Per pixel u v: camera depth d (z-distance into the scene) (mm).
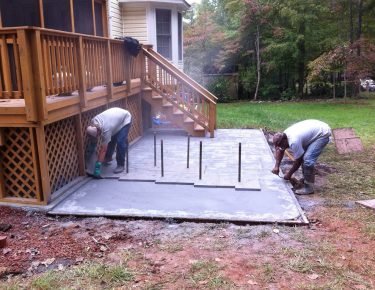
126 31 12602
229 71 21203
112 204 4797
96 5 10258
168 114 9000
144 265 3326
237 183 5477
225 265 3307
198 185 5430
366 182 5852
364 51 16312
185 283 3037
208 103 8938
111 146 6301
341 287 2961
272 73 20281
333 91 19109
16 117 4480
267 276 3125
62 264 3359
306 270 3211
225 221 4270
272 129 10625
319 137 5262
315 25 18781
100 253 3561
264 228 4094
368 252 3539
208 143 8367
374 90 23078
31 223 4312
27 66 4156
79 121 5621
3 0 8219
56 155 5098
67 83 4965
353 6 17797
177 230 4082
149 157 7086
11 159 4777
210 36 19984
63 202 4867
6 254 3531
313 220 4332
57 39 4664
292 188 5449
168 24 13070
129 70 7777
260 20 18781
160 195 5113
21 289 2973
